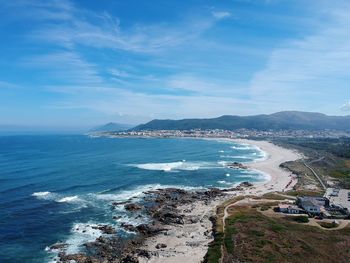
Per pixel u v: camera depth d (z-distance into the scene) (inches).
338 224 2935.5
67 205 3592.5
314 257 2166.6
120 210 3435.0
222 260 2117.4
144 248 2484.0
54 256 2361.0
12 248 2486.5
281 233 2564.0
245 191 4375.0
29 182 4717.0
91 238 2699.3
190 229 2866.6
